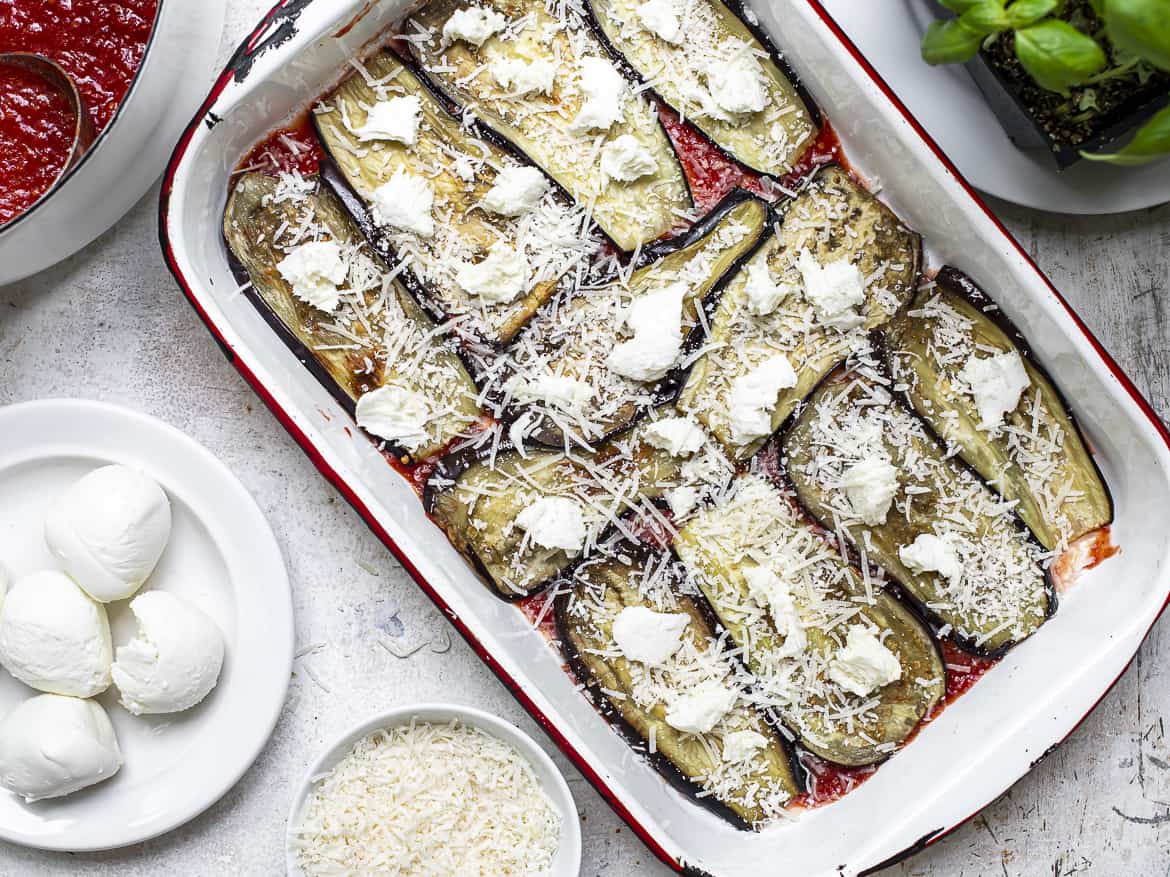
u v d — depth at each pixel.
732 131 0.56
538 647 0.58
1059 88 0.47
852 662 0.57
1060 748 0.61
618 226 0.56
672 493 0.57
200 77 0.58
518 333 0.56
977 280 0.56
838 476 0.57
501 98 0.56
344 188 0.56
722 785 0.58
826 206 0.56
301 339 0.56
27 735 0.56
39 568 0.60
